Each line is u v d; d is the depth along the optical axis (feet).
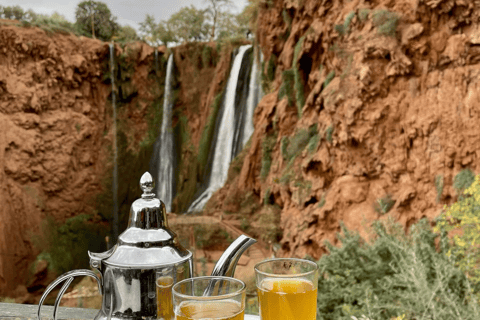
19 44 78.18
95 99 89.97
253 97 79.30
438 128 39.34
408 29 40.40
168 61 95.35
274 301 2.68
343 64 45.11
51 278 76.84
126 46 92.07
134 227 3.10
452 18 38.75
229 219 68.39
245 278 43.80
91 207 87.40
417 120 40.29
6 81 77.20
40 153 80.74
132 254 2.98
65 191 83.87
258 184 66.23
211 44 91.40
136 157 92.38
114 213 89.76
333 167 46.37
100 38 104.94
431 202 39.40
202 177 86.63
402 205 40.60
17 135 77.36
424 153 40.22
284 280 2.69
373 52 41.86
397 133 41.65
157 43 106.42
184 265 3.09
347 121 43.42
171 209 89.15
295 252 48.47
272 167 61.00
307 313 2.70
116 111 92.02
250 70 82.38
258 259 53.06
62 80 84.43
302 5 56.54
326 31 49.39
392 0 42.34
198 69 92.63
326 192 46.91
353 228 42.16
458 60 38.70
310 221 47.32
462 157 38.11
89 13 102.47
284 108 59.21
